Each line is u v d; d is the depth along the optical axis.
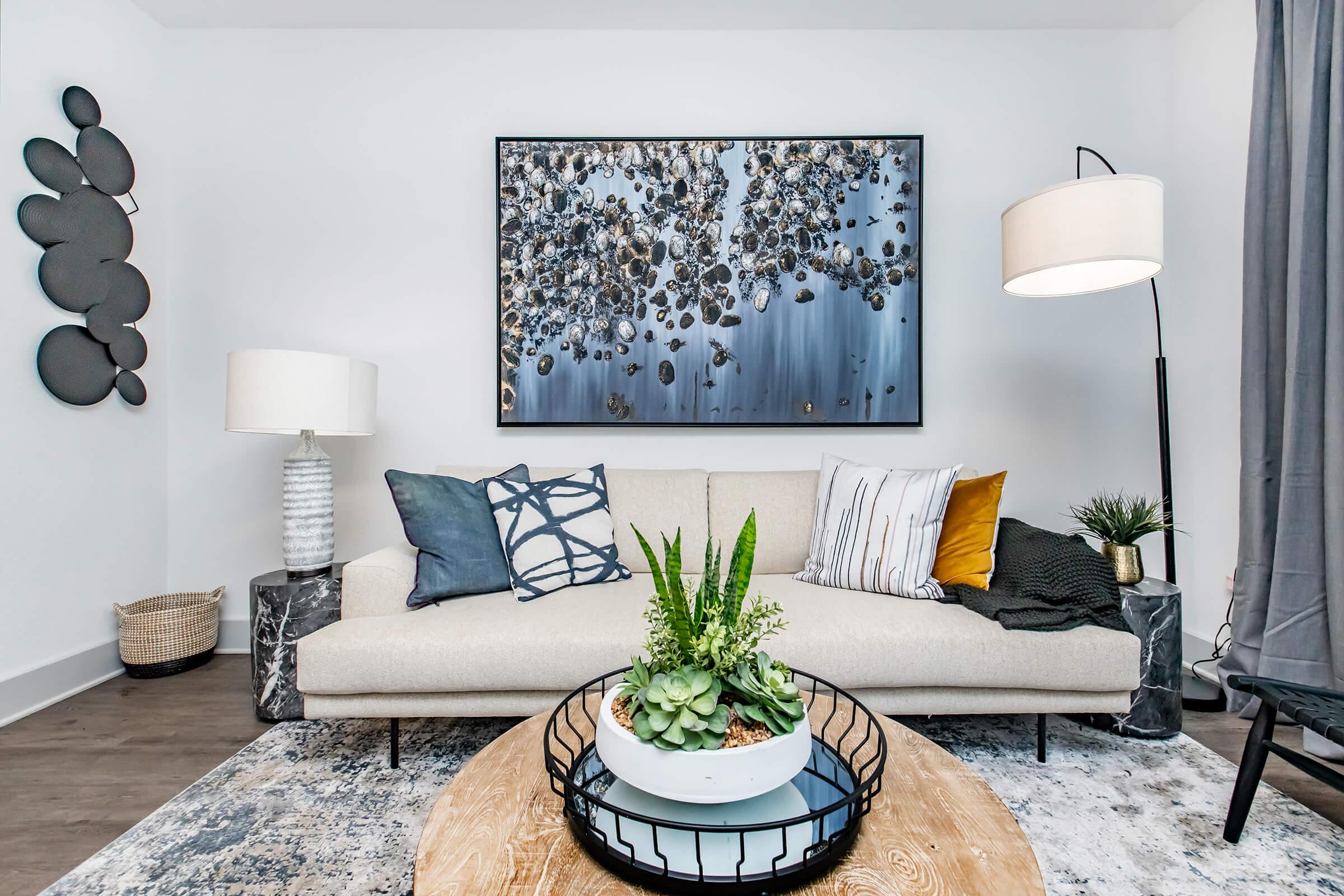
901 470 1.96
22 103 1.94
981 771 1.54
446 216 2.50
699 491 2.18
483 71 2.50
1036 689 1.54
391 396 2.49
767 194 2.44
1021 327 2.47
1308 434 1.69
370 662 1.49
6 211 1.89
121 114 2.28
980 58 2.48
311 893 1.13
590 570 1.92
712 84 2.49
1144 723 1.70
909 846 0.75
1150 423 2.46
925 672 1.51
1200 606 2.27
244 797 1.43
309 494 1.96
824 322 2.45
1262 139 1.84
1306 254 1.69
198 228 2.48
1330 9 1.66
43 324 2.00
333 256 2.49
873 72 2.48
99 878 1.16
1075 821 1.33
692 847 0.75
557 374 2.45
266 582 1.85
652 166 2.44
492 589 1.85
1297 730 1.73
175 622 2.18
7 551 1.88
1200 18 2.29
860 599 1.75
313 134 2.49
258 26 2.47
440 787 1.48
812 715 1.15
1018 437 2.47
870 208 2.43
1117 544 1.86
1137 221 1.54
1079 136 2.47
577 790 0.76
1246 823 1.33
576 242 2.44
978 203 2.48
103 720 1.83
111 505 2.22
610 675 1.04
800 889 0.68
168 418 2.47
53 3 2.03
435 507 1.83
